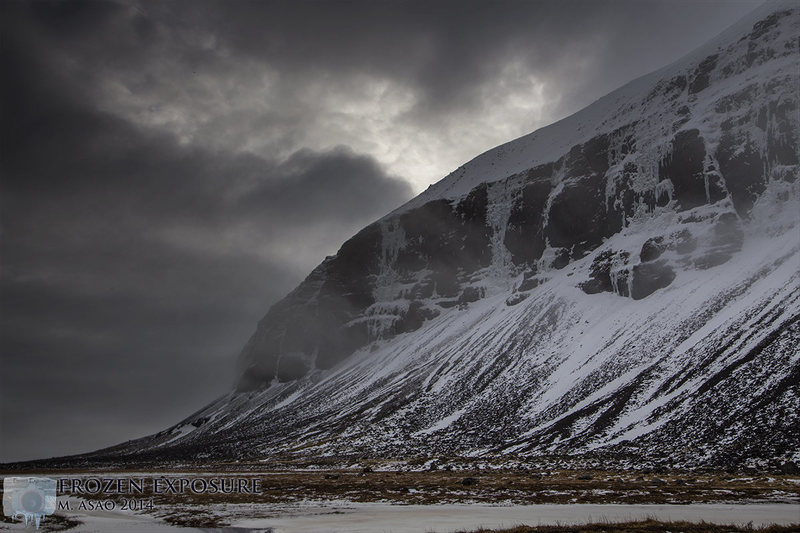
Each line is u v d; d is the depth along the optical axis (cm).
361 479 10306
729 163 19788
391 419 17700
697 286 17238
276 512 6444
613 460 10562
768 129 19675
